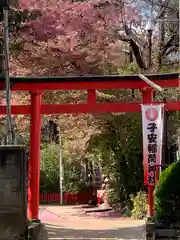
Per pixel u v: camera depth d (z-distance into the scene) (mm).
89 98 15023
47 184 40219
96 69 19781
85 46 19062
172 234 11086
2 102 17562
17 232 10250
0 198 10352
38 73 18578
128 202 22891
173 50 22984
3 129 18609
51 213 26953
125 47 23219
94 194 34500
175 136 20562
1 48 14578
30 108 15062
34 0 16594
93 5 19469
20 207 10305
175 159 21438
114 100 20125
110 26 20391
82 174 38719
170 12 22812
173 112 20750
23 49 17234
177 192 11234
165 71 22438
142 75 13734
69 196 38625
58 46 17688
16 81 14586
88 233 15625
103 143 23797
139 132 22266
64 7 17922
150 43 21656
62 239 14047
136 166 23156
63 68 18828
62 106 15172
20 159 10422
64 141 29234
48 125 35188
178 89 18000
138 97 20406
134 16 21719
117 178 24297
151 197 14266
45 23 17250
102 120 22141
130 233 15414
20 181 10375
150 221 11945
